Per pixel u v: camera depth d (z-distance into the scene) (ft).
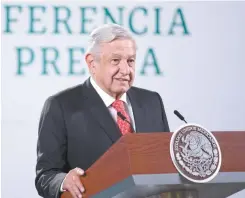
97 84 30.66
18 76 43.80
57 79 43.91
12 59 43.91
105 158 23.80
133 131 29.94
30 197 42.78
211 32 45.11
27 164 43.09
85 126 29.66
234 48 45.11
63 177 26.81
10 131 43.29
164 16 44.91
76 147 29.58
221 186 24.49
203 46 44.93
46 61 43.98
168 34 44.78
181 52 44.75
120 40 29.45
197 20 45.14
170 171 22.85
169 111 44.32
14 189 42.80
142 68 44.39
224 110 44.55
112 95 30.53
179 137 23.18
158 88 44.39
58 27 44.24
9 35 44.04
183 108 44.39
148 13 44.70
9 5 44.27
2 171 42.86
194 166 23.07
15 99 43.65
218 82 44.70
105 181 23.73
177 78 44.50
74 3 44.39
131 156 22.57
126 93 31.30
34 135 43.39
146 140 22.82
